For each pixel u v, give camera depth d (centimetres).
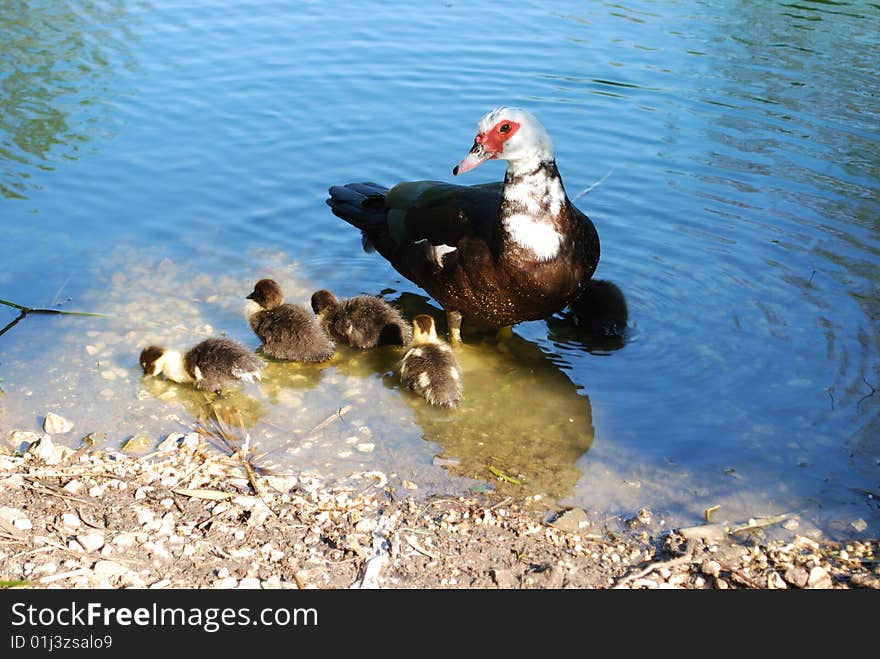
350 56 336
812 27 350
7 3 364
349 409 238
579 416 236
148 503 217
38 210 277
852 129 301
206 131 304
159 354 240
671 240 271
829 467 225
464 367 248
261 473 223
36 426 230
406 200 255
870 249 266
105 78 323
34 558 206
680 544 213
